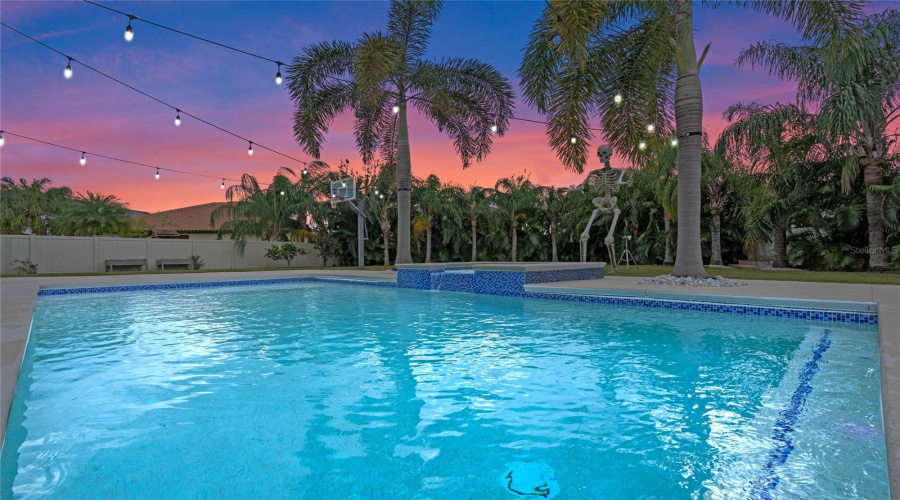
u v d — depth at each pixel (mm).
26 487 1744
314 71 12133
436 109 13422
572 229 22359
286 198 24453
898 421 1721
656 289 7133
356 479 1824
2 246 14508
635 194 19609
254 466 1940
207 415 2572
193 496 1681
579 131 9820
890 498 1275
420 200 23547
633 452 2029
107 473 1868
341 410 2646
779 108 12797
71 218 20297
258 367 3648
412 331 5184
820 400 2672
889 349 2941
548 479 1806
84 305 7723
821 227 13188
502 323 5641
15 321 4359
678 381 3127
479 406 2697
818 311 5469
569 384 3107
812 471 1795
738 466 1861
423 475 1856
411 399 2836
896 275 10188
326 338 4820
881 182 12016
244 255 21078
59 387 3123
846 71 10359
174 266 18672
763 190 13703
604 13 7867
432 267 10484
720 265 16016
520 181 25094
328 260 24844
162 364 3758
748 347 4164
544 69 9656
